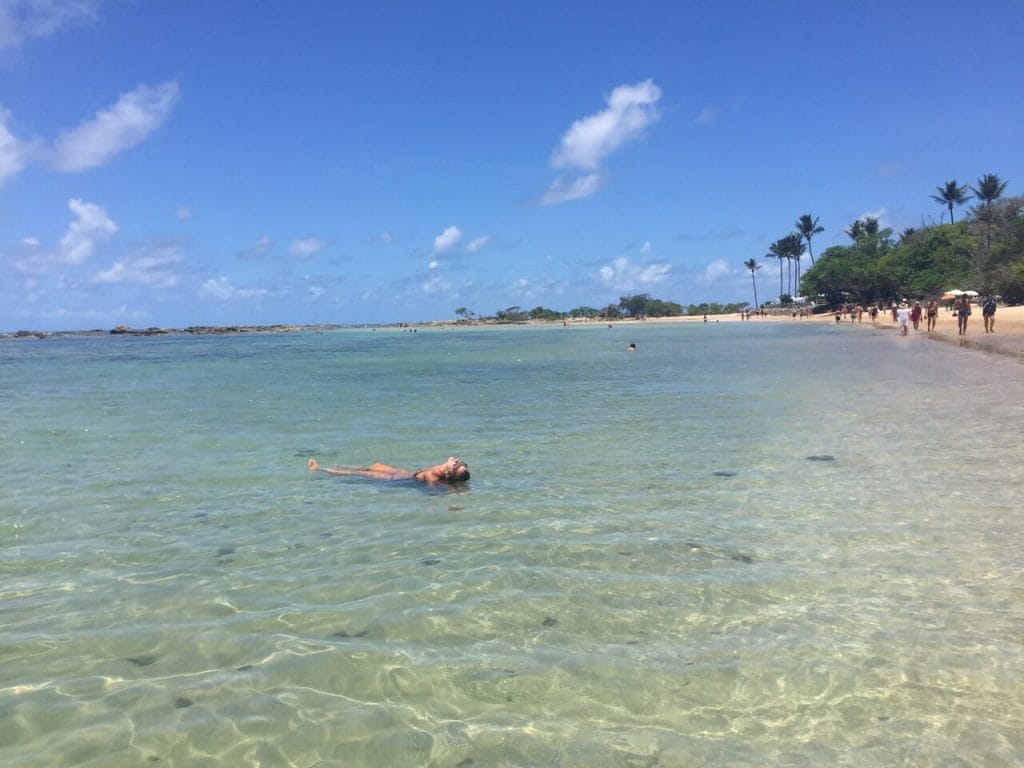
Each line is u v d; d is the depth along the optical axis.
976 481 8.80
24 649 4.98
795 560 6.36
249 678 4.58
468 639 5.04
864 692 4.28
